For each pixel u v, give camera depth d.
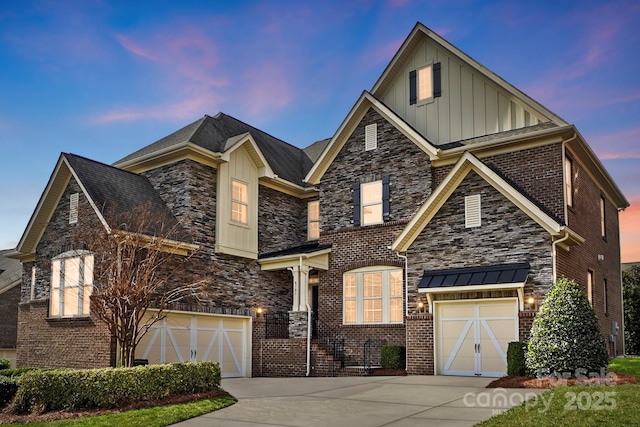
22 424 11.23
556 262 17.44
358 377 19.09
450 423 10.30
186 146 21.52
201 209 22.12
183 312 20.47
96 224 18.44
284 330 24.83
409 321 19.27
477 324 18.12
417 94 23.92
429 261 19.45
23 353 22.89
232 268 23.03
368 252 22.56
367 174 23.11
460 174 19.11
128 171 22.67
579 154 20.92
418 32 23.80
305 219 27.12
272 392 15.34
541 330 14.70
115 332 15.09
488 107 22.02
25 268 23.59
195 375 13.92
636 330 33.06
